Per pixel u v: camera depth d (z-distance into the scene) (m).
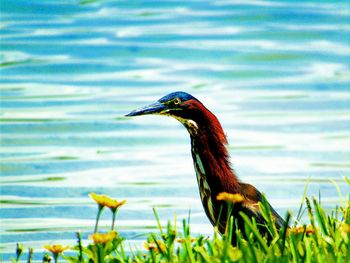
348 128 17.23
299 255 7.35
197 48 22.94
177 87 19.78
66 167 14.90
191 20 25.78
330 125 17.42
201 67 21.42
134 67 21.30
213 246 7.66
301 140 16.48
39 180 14.26
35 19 25.61
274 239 7.72
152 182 14.19
